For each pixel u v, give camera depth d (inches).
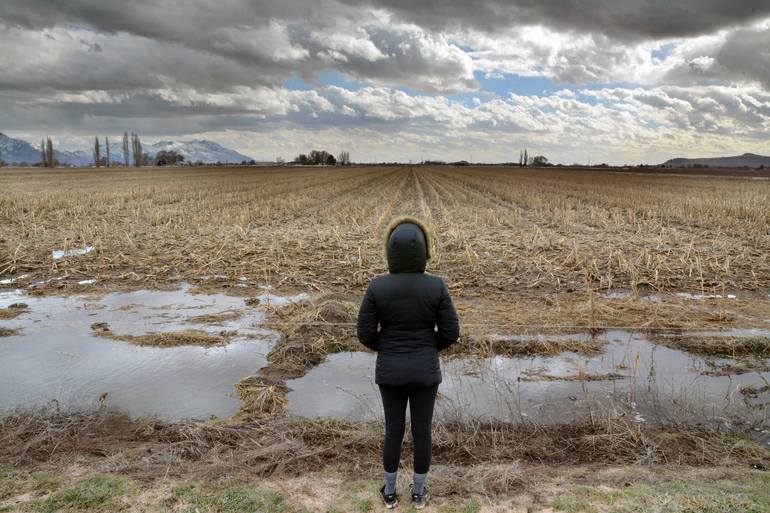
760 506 139.1
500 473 159.6
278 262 476.4
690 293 391.5
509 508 141.9
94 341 290.4
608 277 419.8
